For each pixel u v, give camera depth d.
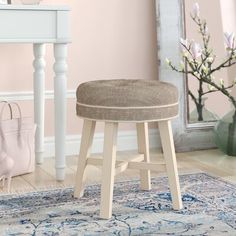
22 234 1.85
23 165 2.68
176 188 2.12
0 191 2.42
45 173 2.77
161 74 3.29
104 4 3.25
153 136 3.44
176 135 3.29
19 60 3.07
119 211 2.11
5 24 2.36
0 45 3.02
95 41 3.25
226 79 3.43
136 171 2.79
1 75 3.03
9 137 2.58
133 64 3.36
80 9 3.19
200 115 3.38
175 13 3.31
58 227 1.93
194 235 1.82
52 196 2.33
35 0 2.83
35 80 2.92
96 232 1.87
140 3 3.34
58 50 2.50
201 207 2.15
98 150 3.31
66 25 2.46
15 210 2.13
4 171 2.46
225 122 3.15
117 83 2.14
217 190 2.40
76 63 3.21
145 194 2.35
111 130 2.02
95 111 2.01
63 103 2.54
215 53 3.40
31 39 2.42
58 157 2.59
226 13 3.43
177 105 2.12
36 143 2.96
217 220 1.98
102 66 3.28
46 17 2.43
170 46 3.30
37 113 2.95
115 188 2.45
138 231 1.87
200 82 3.37
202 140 3.37
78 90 2.11
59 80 2.52
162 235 1.83
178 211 2.10
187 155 3.22
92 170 2.82
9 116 3.06
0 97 3.02
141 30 3.36
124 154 3.24
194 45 3.11
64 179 2.64
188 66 3.33
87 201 2.26
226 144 3.16
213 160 3.07
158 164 2.14
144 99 1.97
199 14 3.37
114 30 3.29
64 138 2.58
